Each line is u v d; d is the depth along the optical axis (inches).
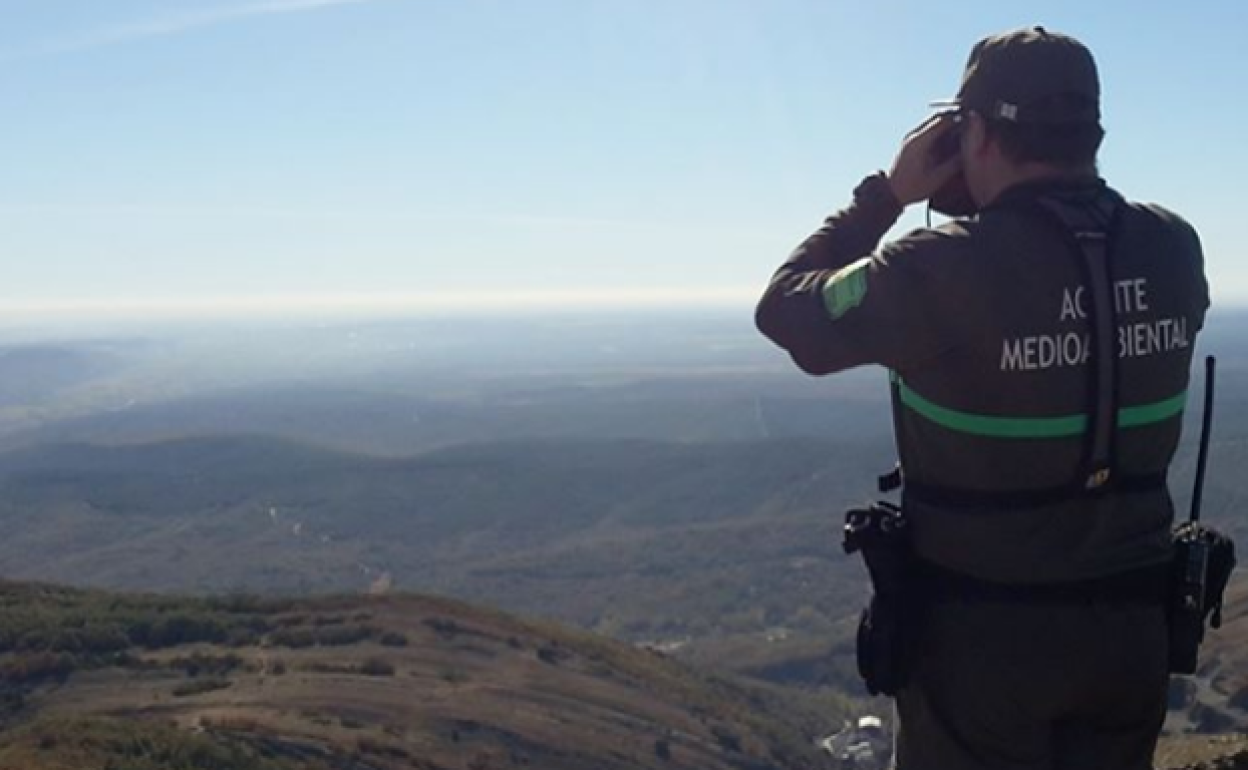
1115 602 120.6
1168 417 122.7
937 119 129.6
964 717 122.6
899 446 128.7
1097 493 119.2
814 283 127.6
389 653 2507.4
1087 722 125.0
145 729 1557.6
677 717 2605.8
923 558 125.0
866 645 125.1
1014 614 119.6
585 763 2112.5
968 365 118.3
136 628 2479.1
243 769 1501.0
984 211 122.3
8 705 2031.3
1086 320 117.4
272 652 2432.3
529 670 2593.5
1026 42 123.3
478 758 1947.6
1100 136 124.0
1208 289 131.7
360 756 1766.7
